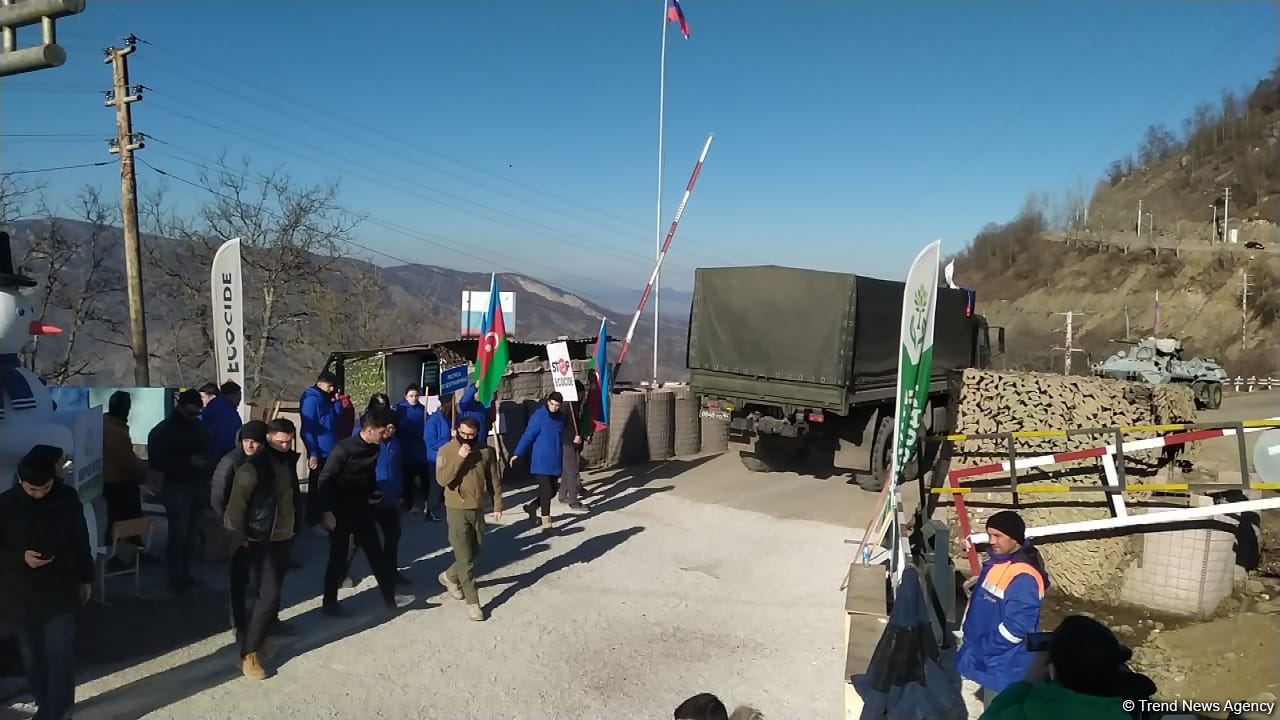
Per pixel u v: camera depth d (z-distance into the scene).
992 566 4.34
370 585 7.22
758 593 7.40
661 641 6.19
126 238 17.36
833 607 7.06
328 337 31.20
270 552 5.19
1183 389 7.79
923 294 6.31
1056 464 7.58
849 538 9.31
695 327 12.56
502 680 5.39
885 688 4.35
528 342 14.28
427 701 5.03
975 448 7.97
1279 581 7.30
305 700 4.94
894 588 5.88
